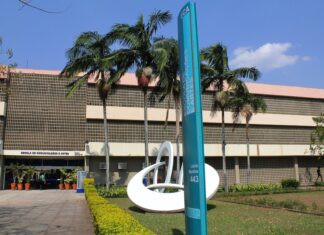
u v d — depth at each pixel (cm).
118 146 3966
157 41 2583
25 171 3719
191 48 708
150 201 1658
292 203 1872
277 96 4809
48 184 3881
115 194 2638
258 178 4641
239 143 4500
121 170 4034
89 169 3922
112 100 4028
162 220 1389
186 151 730
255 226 1225
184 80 734
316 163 5091
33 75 3806
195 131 693
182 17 743
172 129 4200
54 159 3944
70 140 3819
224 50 3031
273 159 4788
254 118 4594
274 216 1480
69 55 2784
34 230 1234
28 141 3700
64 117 3834
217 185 1789
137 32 2614
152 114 4116
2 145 3612
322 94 5088
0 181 3634
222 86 3153
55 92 3844
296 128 4891
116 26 2656
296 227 1182
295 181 3769
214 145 4372
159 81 2681
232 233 1098
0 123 3656
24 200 2406
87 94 3947
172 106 4194
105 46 2786
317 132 4150
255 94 4650
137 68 2655
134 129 4069
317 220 1331
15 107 3722
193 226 698
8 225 1348
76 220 1469
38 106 3778
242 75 3073
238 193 2956
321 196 2609
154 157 4144
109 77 2775
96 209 1077
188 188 722
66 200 2395
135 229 730
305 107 4981
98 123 3950
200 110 691
